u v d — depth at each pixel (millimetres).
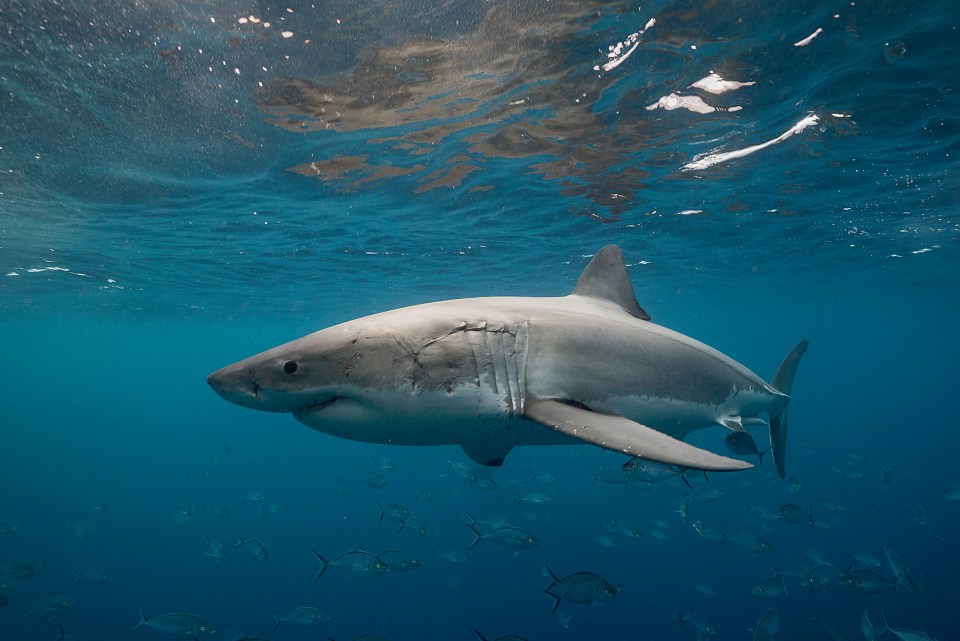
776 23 7008
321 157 10891
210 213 14016
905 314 58062
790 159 11852
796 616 17078
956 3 6605
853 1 6617
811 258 24219
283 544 27953
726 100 9062
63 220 14320
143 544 29688
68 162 10586
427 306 3918
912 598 18016
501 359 3637
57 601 10234
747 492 31688
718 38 7301
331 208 14031
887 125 10156
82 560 26922
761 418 6156
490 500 33000
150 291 26000
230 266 20531
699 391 4883
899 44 7473
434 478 42531
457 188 13219
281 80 8023
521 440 3932
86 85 7918
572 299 4793
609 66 7926
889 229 18828
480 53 7500
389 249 18859
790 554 22047
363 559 8781
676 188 13758
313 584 22703
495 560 23875
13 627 19266
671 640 16125
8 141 9586
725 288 33156
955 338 105500
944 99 9125
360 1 6328
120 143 9859
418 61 7645
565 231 17531
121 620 19891
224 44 7070
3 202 12828
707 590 10711
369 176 12086
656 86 8562
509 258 21250
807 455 41594
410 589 21562
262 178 11789
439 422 3533
